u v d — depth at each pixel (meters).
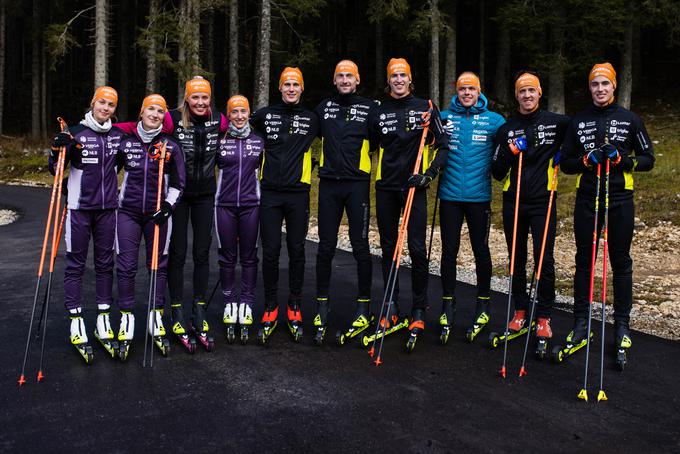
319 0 19.50
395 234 4.89
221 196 4.66
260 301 5.94
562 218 10.49
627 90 17.69
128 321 4.34
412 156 4.65
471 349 4.58
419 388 3.79
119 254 4.36
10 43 35.84
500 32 22.09
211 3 19.55
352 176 4.70
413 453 2.95
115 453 2.91
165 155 4.22
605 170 4.29
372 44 30.39
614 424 3.31
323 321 4.75
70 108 35.25
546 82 22.81
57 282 6.54
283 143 4.63
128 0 31.27
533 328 5.01
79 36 36.38
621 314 4.41
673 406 3.57
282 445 3.01
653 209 10.20
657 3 17.22
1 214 13.46
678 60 25.17
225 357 4.34
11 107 35.78
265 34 17.12
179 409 3.43
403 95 4.62
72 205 4.21
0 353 4.31
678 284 6.85
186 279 6.77
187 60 18.78
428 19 17.05
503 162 4.69
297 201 4.71
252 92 28.91
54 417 3.30
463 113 4.84
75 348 4.44
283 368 4.12
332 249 4.81
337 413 3.40
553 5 16.42
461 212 4.91
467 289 6.55
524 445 3.05
